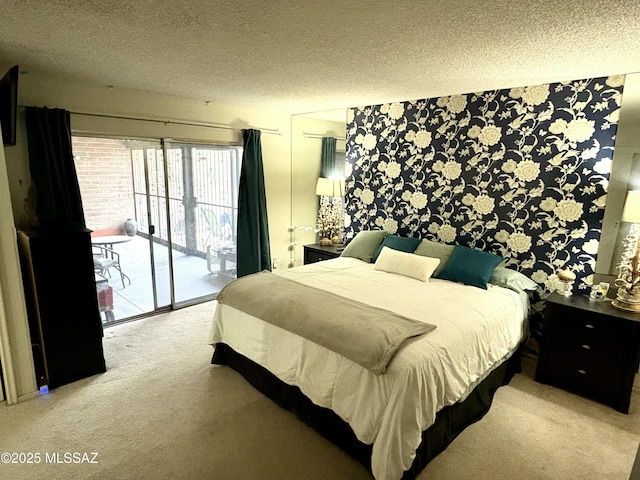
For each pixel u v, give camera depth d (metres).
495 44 2.20
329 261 4.05
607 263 2.98
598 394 2.71
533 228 3.34
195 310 4.45
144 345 3.52
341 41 2.21
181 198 4.36
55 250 2.70
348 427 2.14
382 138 4.36
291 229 5.56
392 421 1.84
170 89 3.65
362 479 1.99
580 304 2.80
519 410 2.62
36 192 3.11
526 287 3.20
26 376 2.63
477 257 3.34
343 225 4.97
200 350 3.44
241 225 4.82
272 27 2.01
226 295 2.96
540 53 2.35
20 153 3.11
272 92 3.73
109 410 2.54
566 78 2.96
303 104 4.43
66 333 2.81
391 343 2.01
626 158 2.84
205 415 2.50
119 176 3.91
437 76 2.96
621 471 2.07
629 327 2.52
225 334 3.01
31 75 3.10
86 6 1.78
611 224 2.94
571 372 2.82
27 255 2.71
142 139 3.87
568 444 2.28
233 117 4.59
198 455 2.14
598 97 2.92
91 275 2.89
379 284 3.21
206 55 2.54
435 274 3.48
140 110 3.78
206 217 4.65
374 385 1.97
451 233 3.88
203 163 4.50
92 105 3.46
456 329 2.31
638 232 2.79
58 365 2.79
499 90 3.40
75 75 3.12
